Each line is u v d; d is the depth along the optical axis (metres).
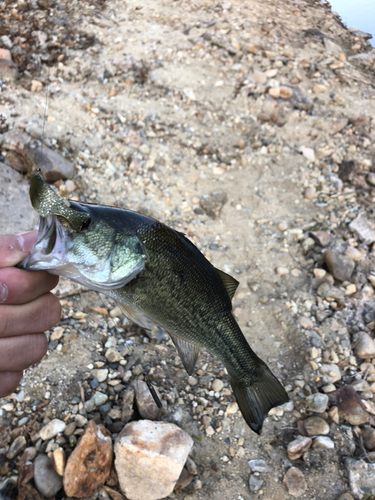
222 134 6.22
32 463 2.82
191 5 8.27
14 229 4.16
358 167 6.19
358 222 5.46
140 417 3.30
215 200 5.43
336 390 3.77
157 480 2.89
